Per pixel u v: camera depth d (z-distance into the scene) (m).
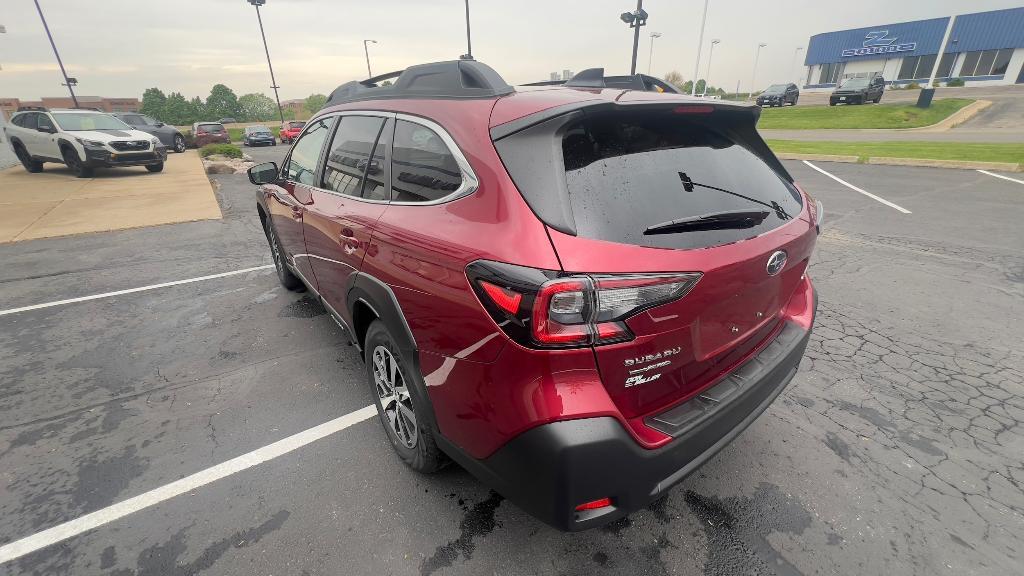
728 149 2.04
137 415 2.85
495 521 2.08
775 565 1.87
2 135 14.70
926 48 43.66
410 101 2.21
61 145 12.00
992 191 8.00
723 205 1.77
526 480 1.53
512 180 1.57
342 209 2.47
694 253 1.53
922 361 3.24
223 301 4.50
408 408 2.20
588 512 1.54
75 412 2.88
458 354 1.65
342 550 1.96
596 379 1.46
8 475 2.39
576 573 1.85
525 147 1.60
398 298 1.92
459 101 1.97
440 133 1.91
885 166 10.83
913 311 3.95
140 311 4.30
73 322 4.10
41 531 2.07
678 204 1.66
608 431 1.44
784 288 2.04
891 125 21.09
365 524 2.08
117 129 12.96
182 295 4.67
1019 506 2.12
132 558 1.93
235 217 8.07
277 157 19.73
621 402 1.54
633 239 1.48
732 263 1.60
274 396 3.01
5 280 5.12
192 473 2.38
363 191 2.38
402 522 2.08
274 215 3.88
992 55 40.44
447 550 1.95
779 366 1.99
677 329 1.55
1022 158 10.54
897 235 5.89
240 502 2.21
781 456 2.43
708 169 1.86
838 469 2.34
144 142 12.64
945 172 9.84
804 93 50.16
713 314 1.65
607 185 1.58
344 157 2.65
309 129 3.35
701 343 1.67
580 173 1.56
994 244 5.47
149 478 2.36
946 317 3.83
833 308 4.02
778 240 1.82
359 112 2.63
